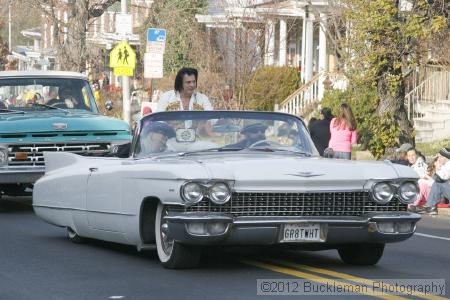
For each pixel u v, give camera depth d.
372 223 22.42
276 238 22.03
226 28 72.25
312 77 82.88
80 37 83.56
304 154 25.02
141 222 23.75
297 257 25.83
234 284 21.53
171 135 25.05
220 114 25.47
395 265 24.64
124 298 20.12
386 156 52.84
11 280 22.39
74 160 28.00
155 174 22.78
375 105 59.28
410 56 51.28
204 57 73.44
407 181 22.77
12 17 99.31
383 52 49.56
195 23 88.69
